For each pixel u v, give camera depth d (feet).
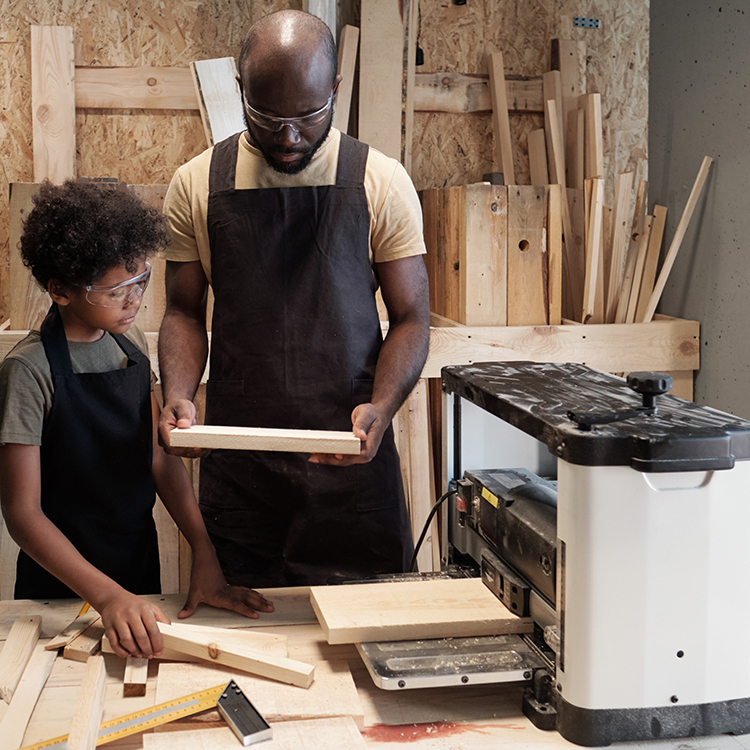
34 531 3.78
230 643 3.43
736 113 7.84
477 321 8.02
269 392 5.07
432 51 9.51
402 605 3.54
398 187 4.97
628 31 9.71
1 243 9.05
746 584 2.84
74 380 4.06
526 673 3.08
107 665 3.48
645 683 2.83
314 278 4.98
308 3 8.59
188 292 5.26
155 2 8.97
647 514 2.74
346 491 5.18
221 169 4.98
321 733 2.86
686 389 8.56
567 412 3.11
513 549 3.53
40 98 8.79
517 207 7.88
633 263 8.67
